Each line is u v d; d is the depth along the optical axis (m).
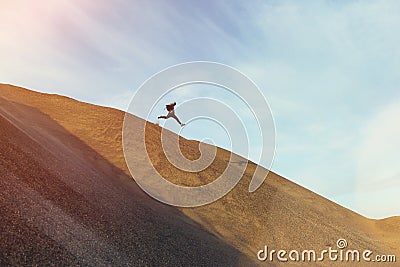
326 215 36.94
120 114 38.19
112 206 19.03
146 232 17.81
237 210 28.66
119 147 31.23
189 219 24.20
